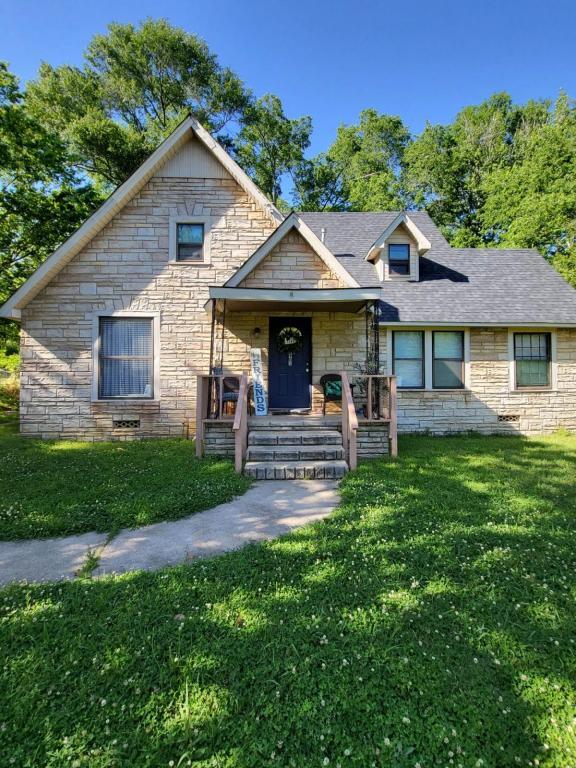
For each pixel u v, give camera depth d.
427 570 3.13
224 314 8.98
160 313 9.63
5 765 1.66
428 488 5.30
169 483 5.54
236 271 9.37
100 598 2.77
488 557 3.33
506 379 10.49
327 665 2.13
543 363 10.65
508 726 1.80
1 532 4.00
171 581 3.00
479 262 12.09
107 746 1.72
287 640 2.33
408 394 10.36
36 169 12.59
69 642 2.34
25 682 2.05
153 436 9.59
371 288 7.80
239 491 5.29
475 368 10.45
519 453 7.68
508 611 2.61
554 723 1.81
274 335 9.73
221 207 9.77
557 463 6.82
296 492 5.34
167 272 9.65
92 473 6.10
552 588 2.89
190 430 9.67
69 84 21.70
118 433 9.50
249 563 3.28
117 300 9.55
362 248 11.98
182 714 1.87
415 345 10.47
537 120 25.17
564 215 18.20
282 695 1.96
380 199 25.19
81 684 2.04
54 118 20.83
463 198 25.80
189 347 9.68
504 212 21.30
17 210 13.04
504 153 24.62
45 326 9.41
